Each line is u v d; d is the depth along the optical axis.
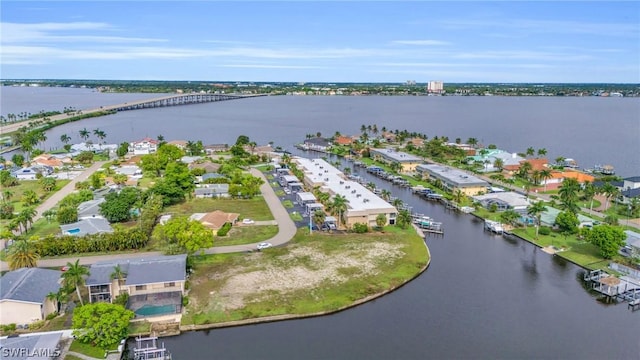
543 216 145.88
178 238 105.88
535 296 98.44
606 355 77.94
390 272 106.44
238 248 118.94
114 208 136.62
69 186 182.75
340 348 79.12
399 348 79.25
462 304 94.38
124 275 91.69
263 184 191.25
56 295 84.12
